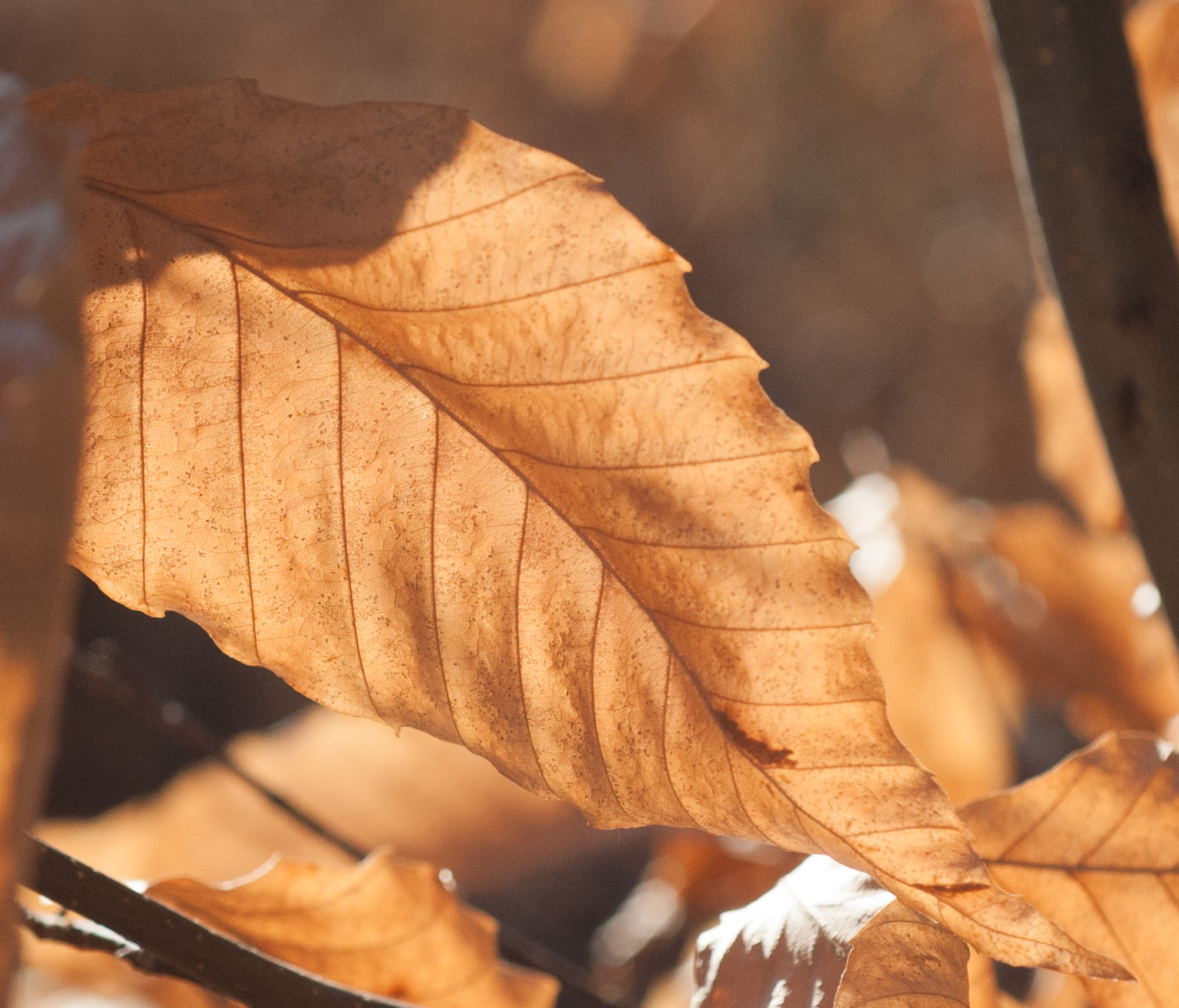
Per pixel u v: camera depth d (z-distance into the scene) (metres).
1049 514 0.41
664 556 0.25
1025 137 0.30
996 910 0.25
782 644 0.25
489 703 0.26
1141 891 0.27
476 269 0.25
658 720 0.25
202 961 0.26
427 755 0.44
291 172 0.24
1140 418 0.29
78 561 0.25
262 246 0.25
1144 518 0.30
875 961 0.25
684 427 0.25
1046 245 0.30
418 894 0.29
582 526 0.25
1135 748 0.28
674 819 0.25
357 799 0.43
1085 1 0.29
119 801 0.99
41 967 0.32
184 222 0.25
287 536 0.25
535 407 0.25
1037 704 0.42
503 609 0.25
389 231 0.25
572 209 0.24
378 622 0.26
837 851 0.25
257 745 0.44
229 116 0.24
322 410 0.25
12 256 0.22
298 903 0.28
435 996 0.29
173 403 0.25
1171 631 0.30
